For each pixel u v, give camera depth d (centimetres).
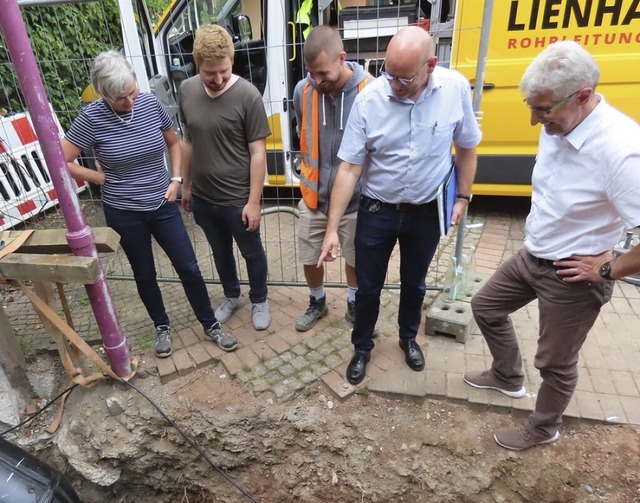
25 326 319
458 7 375
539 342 200
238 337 297
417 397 248
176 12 454
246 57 451
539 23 365
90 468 257
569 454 222
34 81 187
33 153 493
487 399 243
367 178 219
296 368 270
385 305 321
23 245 234
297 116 263
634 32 351
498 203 499
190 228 475
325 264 384
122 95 215
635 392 244
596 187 162
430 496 229
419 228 222
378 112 198
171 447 254
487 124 404
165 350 281
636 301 318
